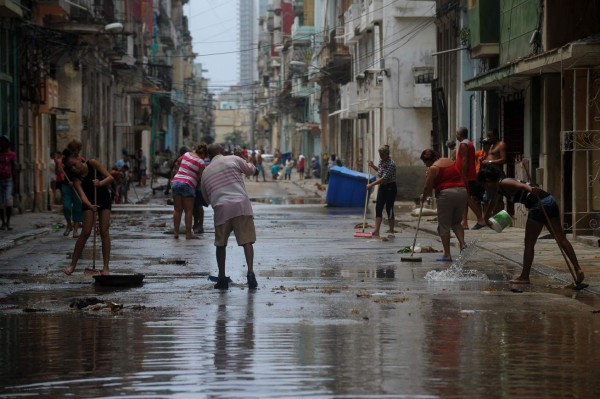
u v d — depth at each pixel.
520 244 26.20
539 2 30.27
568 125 28.97
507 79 32.16
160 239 29.81
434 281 19.33
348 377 10.88
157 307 16.20
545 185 29.95
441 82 46.91
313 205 51.19
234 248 26.59
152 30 119.00
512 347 12.57
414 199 55.84
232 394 10.16
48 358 12.12
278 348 12.55
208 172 18.94
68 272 20.80
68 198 32.03
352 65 80.50
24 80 44.75
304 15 122.44
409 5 57.53
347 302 16.50
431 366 11.42
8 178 32.91
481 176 19.17
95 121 69.81
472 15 36.62
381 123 61.91
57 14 50.91
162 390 10.38
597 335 13.41
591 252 23.78
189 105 164.50
